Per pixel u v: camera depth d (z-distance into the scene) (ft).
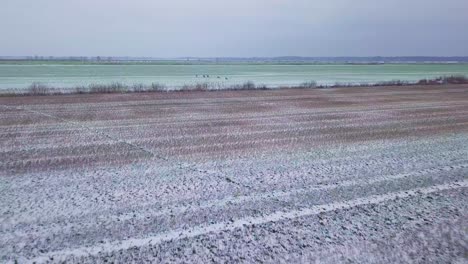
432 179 20.47
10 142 28.53
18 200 16.90
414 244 13.16
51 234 13.69
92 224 14.55
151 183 19.44
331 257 12.26
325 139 30.86
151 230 14.10
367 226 14.60
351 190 18.62
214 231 14.07
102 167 22.24
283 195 17.87
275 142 29.53
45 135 31.37
